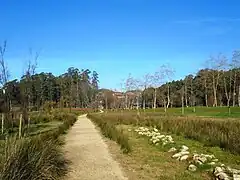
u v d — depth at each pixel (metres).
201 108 66.75
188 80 86.88
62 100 86.62
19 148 7.82
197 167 10.88
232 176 9.10
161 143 16.77
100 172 10.94
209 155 12.40
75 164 12.30
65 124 30.05
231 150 13.86
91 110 85.50
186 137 19.45
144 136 20.73
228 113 49.50
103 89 103.00
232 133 16.28
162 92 83.94
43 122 35.53
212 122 21.78
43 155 8.88
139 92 79.75
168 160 12.66
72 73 102.56
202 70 78.25
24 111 20.06
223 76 71.88
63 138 21.05
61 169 10.70
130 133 23.41
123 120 34.88
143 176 10.27
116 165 12.13
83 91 98.00
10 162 7.05
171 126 23.84
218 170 9.68
